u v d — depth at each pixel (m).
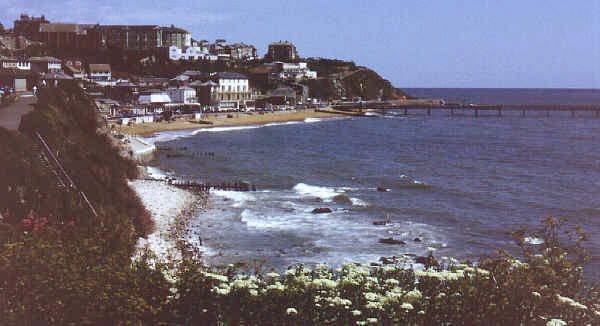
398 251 41.59
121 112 160.00
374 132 166.75
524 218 54.34
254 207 56.00
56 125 52.53
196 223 48.47
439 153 113.56
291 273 11.44
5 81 115.69
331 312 10.15
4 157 32.38
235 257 38.53
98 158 52.44
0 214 25.67
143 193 56.00
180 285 10.88
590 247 40.84
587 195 67.06
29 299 10.77
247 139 140.25
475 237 46.50
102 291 10.93
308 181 75.25
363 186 71.94
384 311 10.05
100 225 29.23
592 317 10.23
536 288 10.55
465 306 10.18
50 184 32.81
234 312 10.27
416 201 62.03
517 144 132.75
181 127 161.25
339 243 43.41
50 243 14.86
